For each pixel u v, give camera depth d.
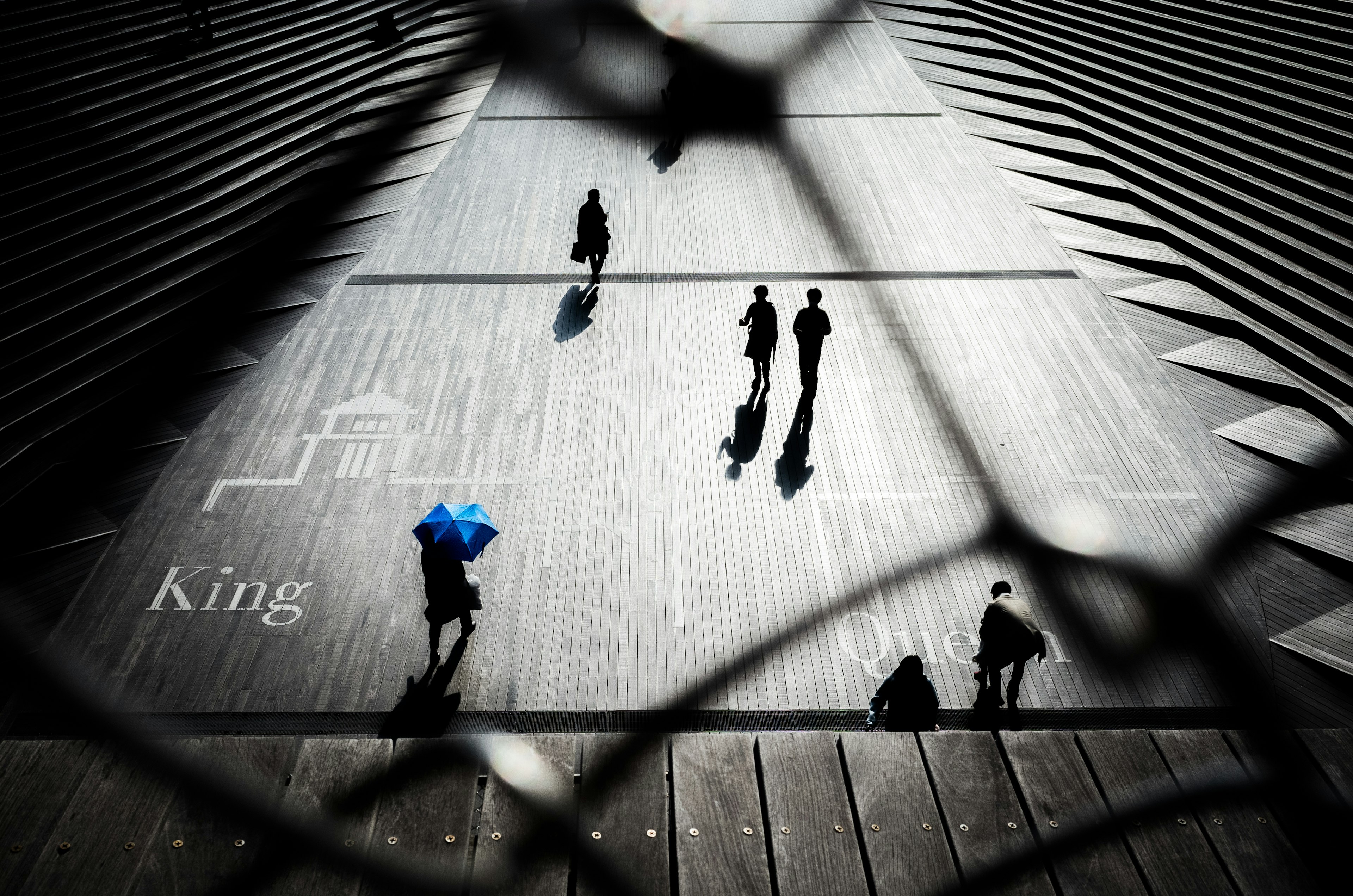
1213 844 5.18
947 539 10.12
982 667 8.25
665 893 4.94
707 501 10.55
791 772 5.55
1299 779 5.49
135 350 12.42
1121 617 9.25
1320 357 12.55
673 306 13.97
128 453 11.00
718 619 9.16
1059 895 4.95
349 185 17.23
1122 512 10.47
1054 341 13.26
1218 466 11.08
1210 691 8.55
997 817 5.34
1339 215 14.48
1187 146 17.47
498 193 17.12
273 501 10.43
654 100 20.83
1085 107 19.73
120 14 19.56
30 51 17.31
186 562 9.62
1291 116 17.02
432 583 8.11
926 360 12.88
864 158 18.30
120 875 4.85
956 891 4.97
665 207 16.62
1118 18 22.12
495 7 25.70
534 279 14.60
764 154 18.50
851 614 9.24
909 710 7.75
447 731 8.02
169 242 14.40
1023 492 10.73
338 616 9.08
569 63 22.64
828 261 15.10
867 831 5.26
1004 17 24.16
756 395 12.05
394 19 23.53
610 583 9.51
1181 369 12.70
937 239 15.68
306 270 14.79
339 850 5.00
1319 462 10.98
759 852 5.15
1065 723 8.26
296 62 20.39
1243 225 15.00
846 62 22.62
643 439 11.42
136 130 16.19
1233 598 9.45
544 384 12.33
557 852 5.09
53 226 13.70
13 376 11.44
